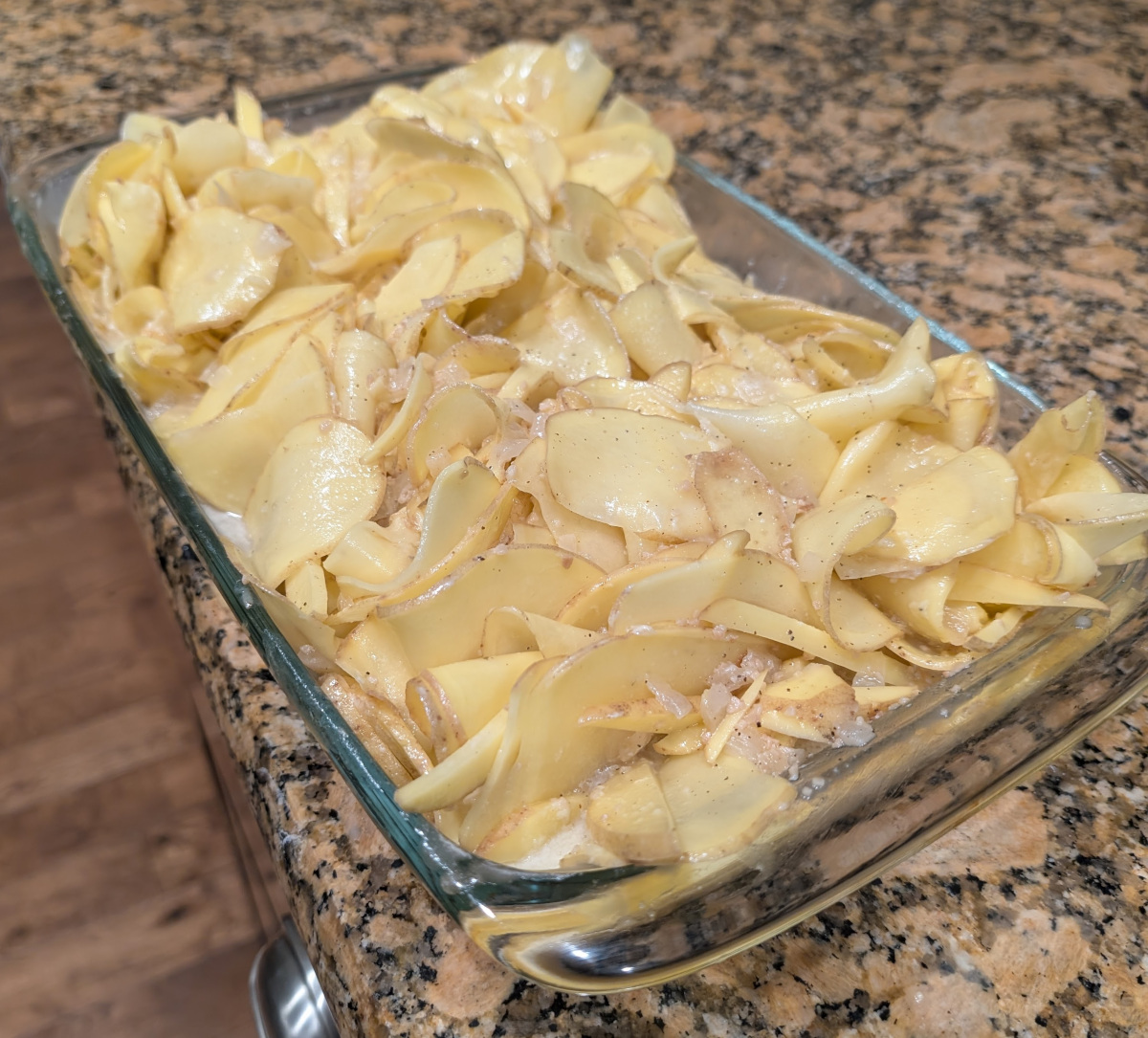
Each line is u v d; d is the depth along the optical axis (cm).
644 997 37
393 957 38
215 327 53
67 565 131
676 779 35
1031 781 45
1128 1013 38
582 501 41
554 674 33
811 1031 37
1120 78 98
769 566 38
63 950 101
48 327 157
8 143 85
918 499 42
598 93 71
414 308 53
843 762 35
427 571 39
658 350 50
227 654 50
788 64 100
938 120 92
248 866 104
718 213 66
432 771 32
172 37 100
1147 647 40
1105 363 67
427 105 66
